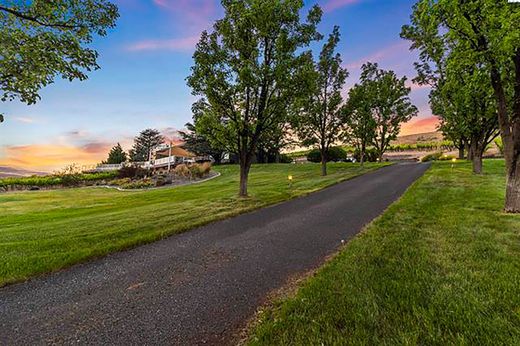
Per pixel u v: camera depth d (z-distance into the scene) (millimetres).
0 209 15195
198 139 43562
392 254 4297
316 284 3395
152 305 3318
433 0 7172
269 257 4848
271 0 11938
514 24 5887
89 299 3564
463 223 5867
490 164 20172
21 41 6336
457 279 3312
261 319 2811
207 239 6277
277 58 12625
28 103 6758
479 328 2342
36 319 3102
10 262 4871
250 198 12234
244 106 13164
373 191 11906
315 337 2363
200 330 2736
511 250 4242
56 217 11016
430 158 36812
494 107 12734
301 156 60500
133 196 18547
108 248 5617
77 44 6875
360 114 25219
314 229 6551
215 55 11859
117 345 2539
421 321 2496
